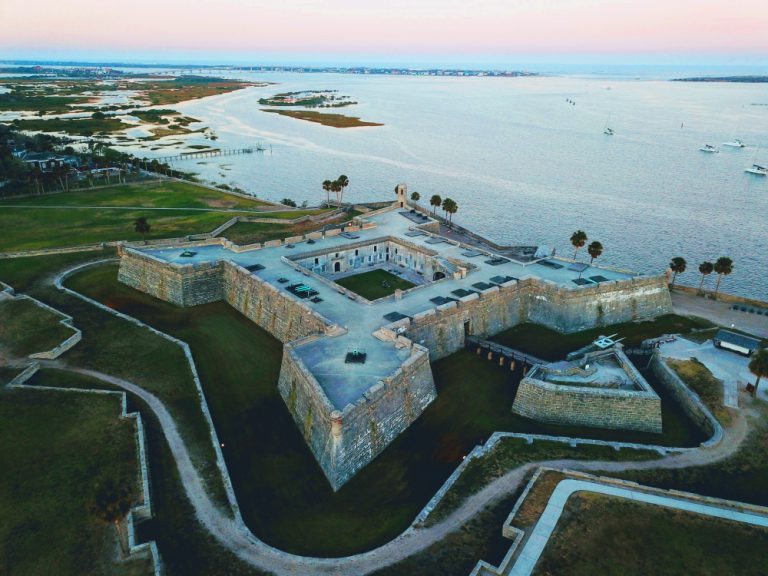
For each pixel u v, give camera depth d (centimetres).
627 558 3469
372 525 4031
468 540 3712
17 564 3444
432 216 11738
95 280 8169
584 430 5231
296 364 5203
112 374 5650
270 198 14625
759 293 9244
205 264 7556
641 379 5409
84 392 5238
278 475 4538
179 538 3725
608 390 5266
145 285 7906
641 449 4697
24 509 3869
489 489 4188
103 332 6488
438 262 8188
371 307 6562
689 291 8194
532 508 3894
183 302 7456
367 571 3494
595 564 3419
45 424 4759
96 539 3634
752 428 4922
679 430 5234
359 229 9694
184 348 6234
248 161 19112
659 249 11175
